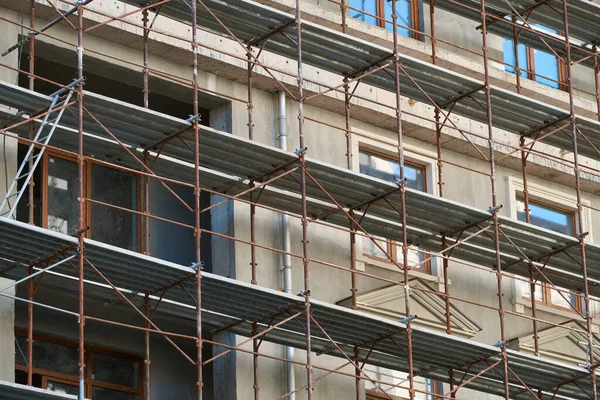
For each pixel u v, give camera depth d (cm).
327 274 4575
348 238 4653
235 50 4534
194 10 4225
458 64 4988
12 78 4169
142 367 4506
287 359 4375
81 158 3906
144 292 4153
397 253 4784
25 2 4216
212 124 4597
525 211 5038
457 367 4600
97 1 4322
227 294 4153
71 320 4388
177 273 4041
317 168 4344
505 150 5072
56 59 4338
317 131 4694
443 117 4916
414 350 4475
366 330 4350
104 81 4478
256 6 4341
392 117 4803
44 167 4388
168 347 4578
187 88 4509
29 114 4050
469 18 5069
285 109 4631
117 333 4466
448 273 4844
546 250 4828
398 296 4644
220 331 4378
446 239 4750
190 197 4759
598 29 5225
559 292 4831
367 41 4606
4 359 3953
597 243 5291
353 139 4762
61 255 3916
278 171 4372
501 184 5094
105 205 4103
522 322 4972
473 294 4881
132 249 4541
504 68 5212
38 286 3956
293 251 4528
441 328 4722
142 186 4597
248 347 4372
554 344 4988
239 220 4466
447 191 4947
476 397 4806
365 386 4578
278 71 4388
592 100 5403
